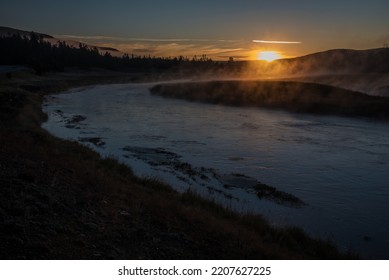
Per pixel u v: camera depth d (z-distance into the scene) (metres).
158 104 59.47
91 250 6.57
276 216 13.77
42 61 139.25
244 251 8.29
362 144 27.62
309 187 17.47
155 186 14.62
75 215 7.90
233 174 19.27
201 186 17.22
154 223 8.81
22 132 18.56
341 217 13.87
